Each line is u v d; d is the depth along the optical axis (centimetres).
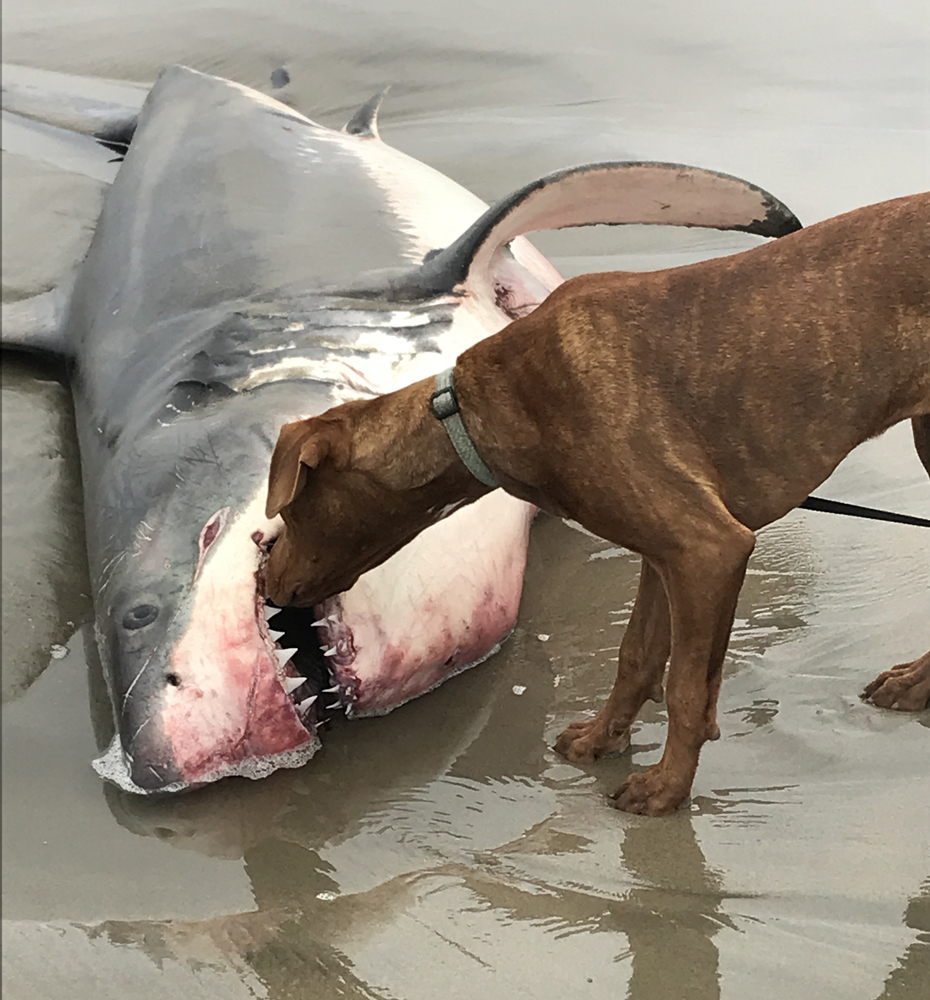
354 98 677
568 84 662
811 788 284
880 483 395
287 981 249
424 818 294
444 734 320
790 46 666
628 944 247
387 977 247
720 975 237
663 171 406
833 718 305
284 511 282
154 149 520
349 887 275
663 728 315
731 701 317
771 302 254
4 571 404
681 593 255
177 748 294
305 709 314
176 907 274
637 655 290
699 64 662
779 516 271
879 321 251
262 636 302
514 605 348
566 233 550
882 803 275
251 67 703
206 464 327
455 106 658
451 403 269
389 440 273
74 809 308
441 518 290
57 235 609
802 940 243
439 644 323
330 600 305
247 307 408
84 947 263
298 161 495
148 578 310
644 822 280
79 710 344
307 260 436
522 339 267
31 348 509
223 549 305
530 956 248
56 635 375
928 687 302
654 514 254
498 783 303
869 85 624
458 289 417
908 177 543
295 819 297
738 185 409
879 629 333
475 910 262
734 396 254
